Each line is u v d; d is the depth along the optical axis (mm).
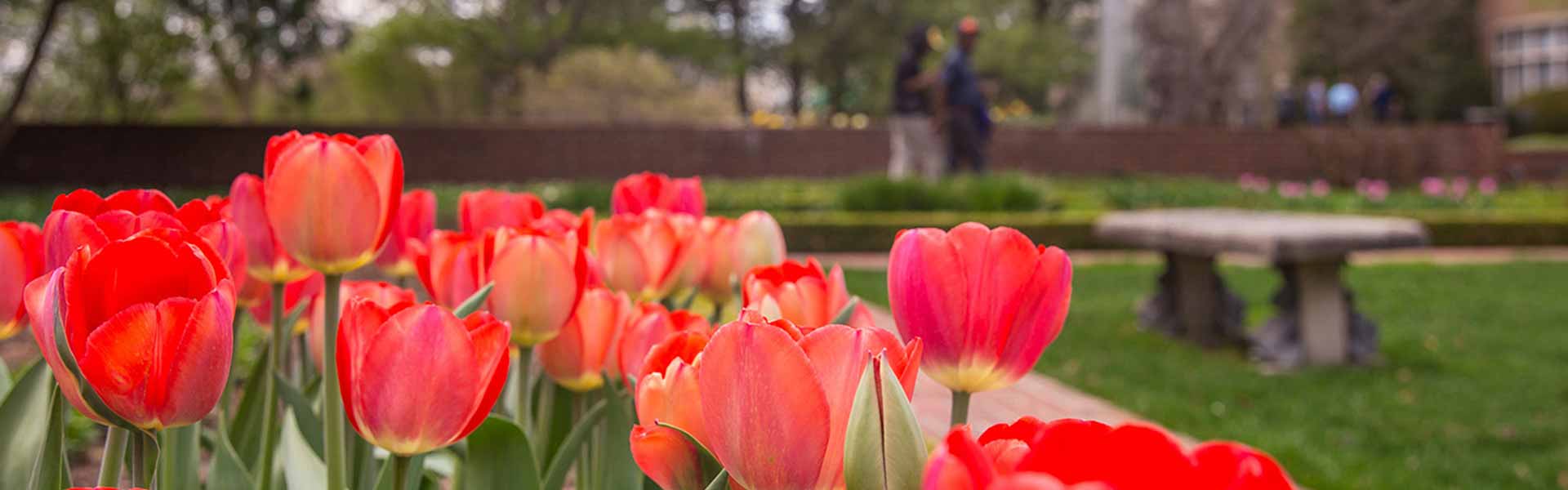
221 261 746
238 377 3469
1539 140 28672
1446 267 11516
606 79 27281
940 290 786
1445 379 6062
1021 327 789
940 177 14039
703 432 676
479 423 752
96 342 648
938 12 32688
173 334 670
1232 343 7168
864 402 583
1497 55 34438
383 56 28875
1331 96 25750
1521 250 13570
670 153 21703
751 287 964
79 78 19297
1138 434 428
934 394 3977
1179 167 22719
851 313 934
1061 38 36750
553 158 21406
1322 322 6473
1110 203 16344
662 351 757
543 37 30344
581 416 1290
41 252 912
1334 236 6102
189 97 24250
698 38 32500
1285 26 32344
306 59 19516
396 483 759
